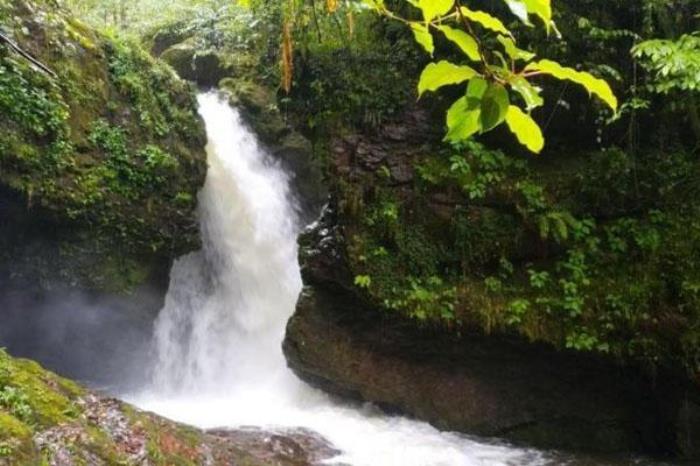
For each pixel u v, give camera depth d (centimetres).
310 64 775
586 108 703
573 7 698
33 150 682
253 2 884
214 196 907
